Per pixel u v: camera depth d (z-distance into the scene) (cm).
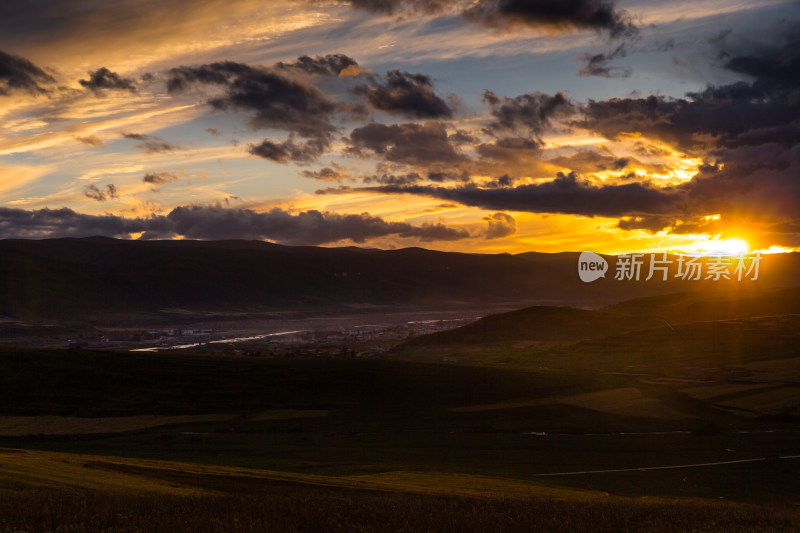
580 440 9400
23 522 2158
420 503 3256
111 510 2439
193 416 12344
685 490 6288
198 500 2944
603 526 2577
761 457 7775
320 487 4628
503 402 13225
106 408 12719
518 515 2742
